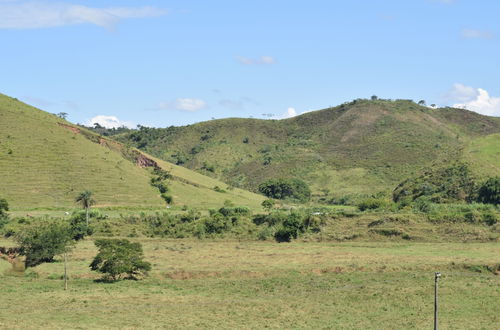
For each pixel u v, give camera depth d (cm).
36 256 9869
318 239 12275
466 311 6800
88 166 18162
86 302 7388
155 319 6594
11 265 10006
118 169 18575
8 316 6625
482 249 10381
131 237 12962
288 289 8069
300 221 12662
